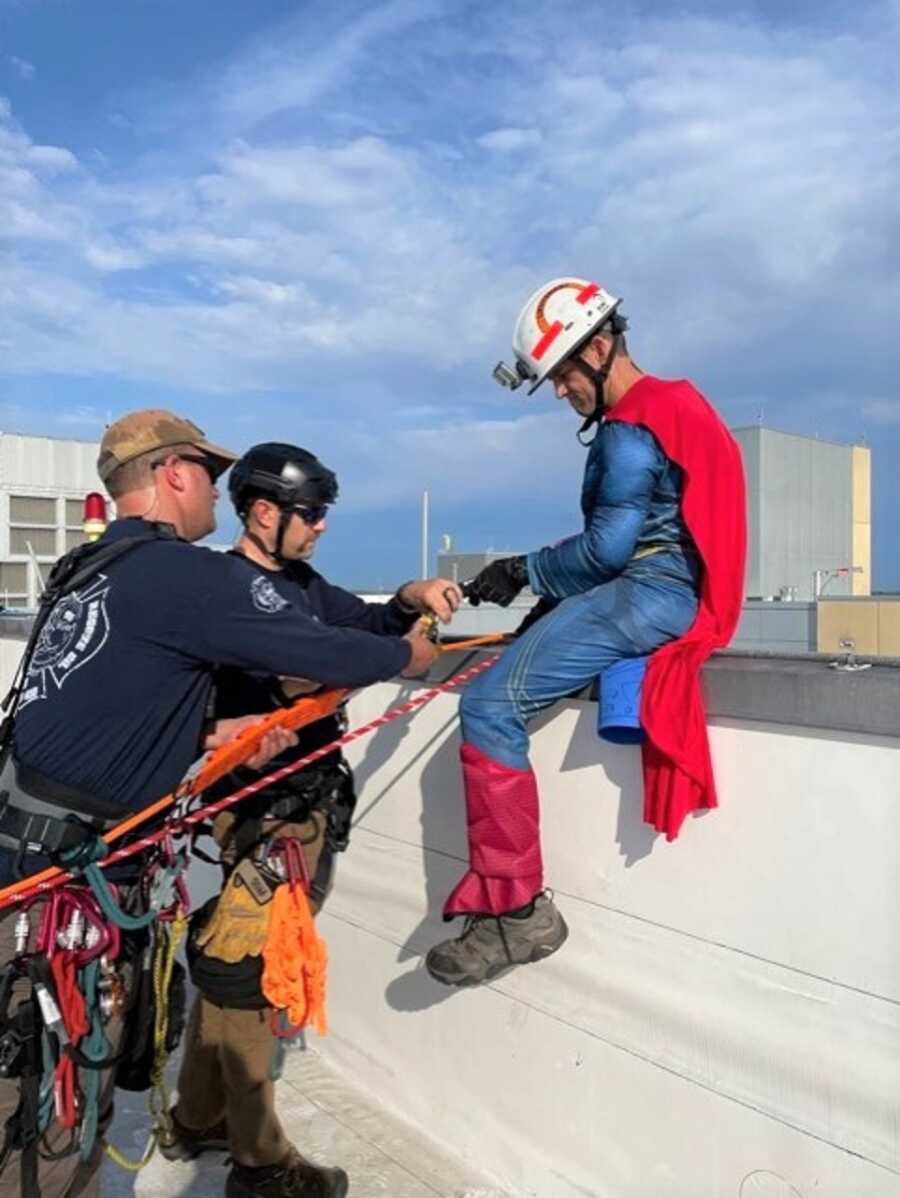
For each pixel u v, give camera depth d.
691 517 2.47
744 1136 2.47
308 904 2.82
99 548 2.40
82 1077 2.19
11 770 2.33
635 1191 2.73
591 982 2.80
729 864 2.46
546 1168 2.97
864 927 2.22
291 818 2.96
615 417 2.61
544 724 2.88
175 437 2.55
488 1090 3.14
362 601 3.30
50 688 2.26
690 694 2.42
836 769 2.25
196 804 3.08
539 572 2.74
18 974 2.09
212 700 2.71
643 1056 2.69
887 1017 2.20
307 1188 2.95
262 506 2.96
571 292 2.73
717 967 2.50
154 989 2.40
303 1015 2.70
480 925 2.67
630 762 2.67
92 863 2.21
